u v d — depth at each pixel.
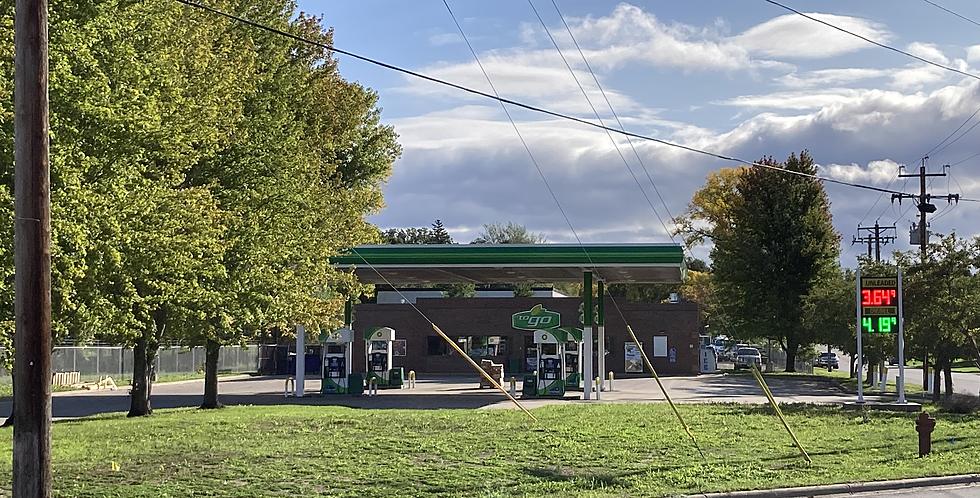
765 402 35.41
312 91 33.47
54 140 17.47
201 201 23.23
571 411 28.89
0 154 17.22
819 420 26.78
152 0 22.06
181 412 28.58
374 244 42.44
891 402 35.22
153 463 16.67
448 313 63.34
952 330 33.19
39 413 11.28
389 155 56.06
